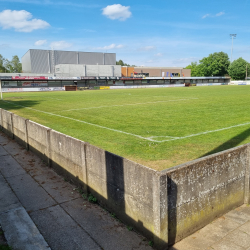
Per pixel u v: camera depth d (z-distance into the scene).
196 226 4.24
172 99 29.64
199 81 93.38
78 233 4.20
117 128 12.68
